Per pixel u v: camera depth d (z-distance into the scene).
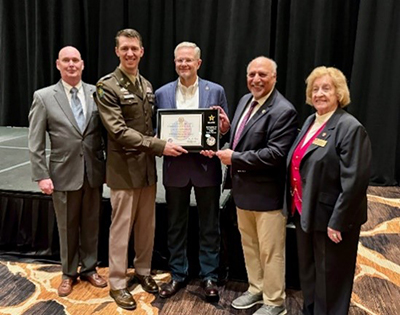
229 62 5.30
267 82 2.21
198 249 2.85
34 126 2.48
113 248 2.52
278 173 2.28
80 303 2.54
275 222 2.30
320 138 2.00
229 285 2.79
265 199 2.27
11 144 4.76
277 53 5.26
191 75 2.45
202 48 5.48
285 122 2.18
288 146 2.19
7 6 5.96
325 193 1.99
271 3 5.12
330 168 1.97
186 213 2.63
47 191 2.47
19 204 3.10
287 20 5.20
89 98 2.58
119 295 2.53
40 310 2.47
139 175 2.44
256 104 2.32
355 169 1.88
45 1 5.81
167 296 2.61
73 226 2.62
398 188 4.94
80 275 2.78
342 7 5.01
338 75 2.02
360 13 4.74
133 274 2.90
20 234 3.12
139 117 2.41
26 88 6.19
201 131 2.40
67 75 2.50
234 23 5.19
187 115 2.41
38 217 3.07
